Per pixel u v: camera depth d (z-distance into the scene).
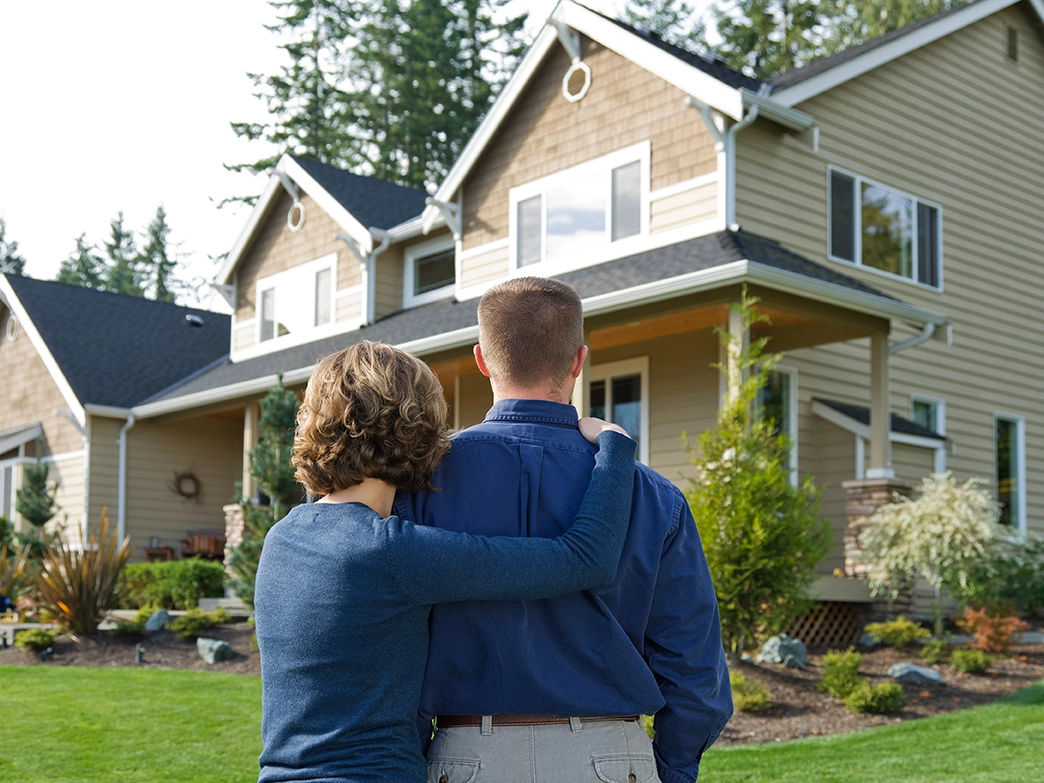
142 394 18.36
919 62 13.82
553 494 1.91
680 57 11.88
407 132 33.62
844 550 11.60
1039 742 5.93
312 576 1.78
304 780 1.72
